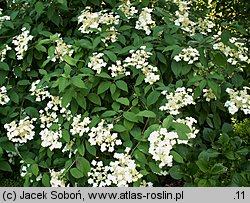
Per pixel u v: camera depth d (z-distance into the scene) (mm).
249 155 915
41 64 1000
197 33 1027
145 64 876
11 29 1032
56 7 1019
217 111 965
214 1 1535
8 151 940
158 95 852
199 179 776
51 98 933
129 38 992
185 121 814
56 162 884
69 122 875
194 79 848
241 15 1523
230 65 900
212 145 847
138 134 812
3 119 962
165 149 750
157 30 936
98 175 810
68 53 926
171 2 1099
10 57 981
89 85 867
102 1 1104
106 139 805
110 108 912
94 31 956
